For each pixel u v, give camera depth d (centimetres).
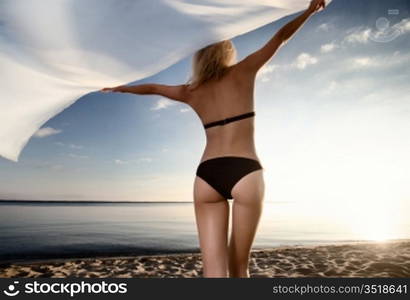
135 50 156
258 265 479
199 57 156
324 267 460
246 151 146
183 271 461
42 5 134
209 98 153
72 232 1209
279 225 1389
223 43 156
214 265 147
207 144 154
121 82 172
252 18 152
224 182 145
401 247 642
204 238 151
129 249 856
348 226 1363
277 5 149
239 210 142
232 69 152
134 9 138
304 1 149
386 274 417
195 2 141
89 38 148
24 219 1620
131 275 435
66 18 139
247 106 149
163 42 153
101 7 135
